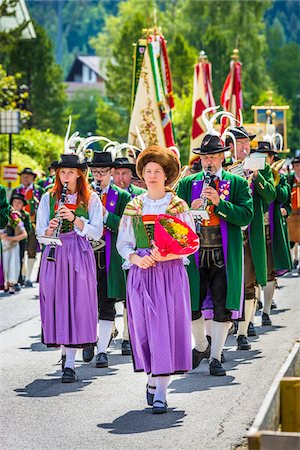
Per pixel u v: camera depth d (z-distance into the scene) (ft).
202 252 41.60
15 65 269.85
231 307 41.29
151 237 35.81
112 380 41.68
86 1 626.23
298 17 598.75
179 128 227.81
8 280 74.38
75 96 443.73
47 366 44.98
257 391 38.70
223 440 32.09
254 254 48.55
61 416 35.70
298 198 82.89
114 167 46.06
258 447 22.76
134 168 49.70
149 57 67.51
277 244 56.13
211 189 40.93
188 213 36.22
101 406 37.09
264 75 307.99
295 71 414.00
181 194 42.22
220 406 36.52
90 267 41.47
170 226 34.99
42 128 276.41
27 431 33.76
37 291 76.07
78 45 618.85
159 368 35.24
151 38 68.80
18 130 130.11
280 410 27.78
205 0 312.29
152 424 34.27
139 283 35.78
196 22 314.96
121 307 65.72
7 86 154.71
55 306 41.16
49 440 32.60
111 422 34.71
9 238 74.18
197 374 42.32
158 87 67.10
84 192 41.29
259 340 50.21
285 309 61.57
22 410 36.65
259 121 110.73
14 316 61.31
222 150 41.55
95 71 517.96
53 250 40.63
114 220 44.88
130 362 45.68
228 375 41.83
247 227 48.85
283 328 53.93
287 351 46.80
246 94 290.97
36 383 41.34
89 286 41.34
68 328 40.93
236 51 85.76
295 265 85.66
